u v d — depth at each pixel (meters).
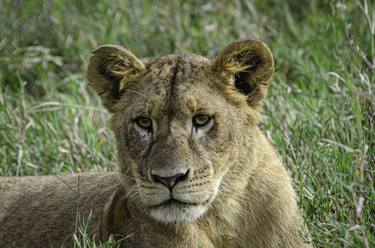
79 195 10.73
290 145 11.62
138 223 9.66
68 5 16.62
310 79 14.07
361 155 10.50
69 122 13.55
